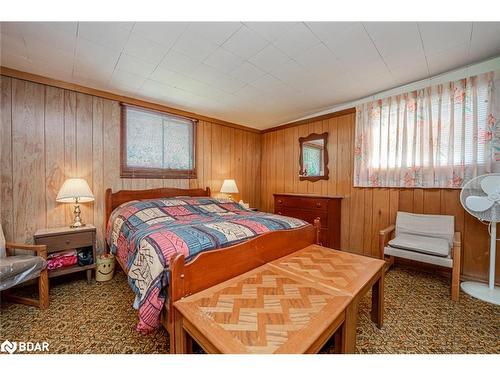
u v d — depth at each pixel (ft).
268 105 11.12
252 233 5.85
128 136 9.87
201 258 4.27
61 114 8.30
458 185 7.86
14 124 7.45
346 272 5.03
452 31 5.76
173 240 4.80
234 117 12.96
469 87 7.56
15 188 7.50
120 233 7.23
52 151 8.13
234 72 7.83
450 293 7.11
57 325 5.54
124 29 5.55
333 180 11.69
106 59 6.91
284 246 6.17
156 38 5.92
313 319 3.35
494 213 6.59
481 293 6.84
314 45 6.33
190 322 3.37
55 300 6.77
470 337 5.08
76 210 8.27
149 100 10.28
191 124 12.03
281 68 7.60
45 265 6.35
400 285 7.66
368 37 6.00
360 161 10.41
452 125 7.89
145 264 4.66
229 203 10.72
